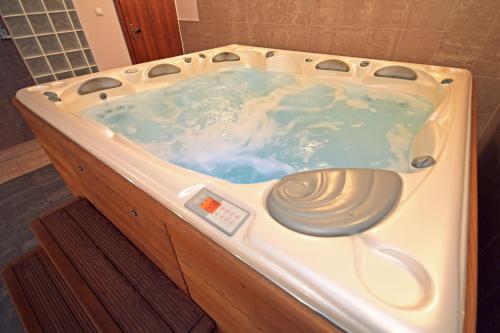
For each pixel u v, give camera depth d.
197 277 0.71
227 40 2.52
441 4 1.40
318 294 0.39
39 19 2.11
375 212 0.48
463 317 0.36
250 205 0.55
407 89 1.48
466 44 1.42
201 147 1.36
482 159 1.35
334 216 0.48
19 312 0.92
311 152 1.24
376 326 0.34
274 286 0.43
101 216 1.20
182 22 2.83
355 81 1.70
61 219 1.18
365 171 0.59
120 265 0.97
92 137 0.87
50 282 1.02
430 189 0.54
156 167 0.69
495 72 1.41
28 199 1.71
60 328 0.88
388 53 1.68
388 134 1.29
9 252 1.34
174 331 0.77
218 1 2.33
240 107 1.73
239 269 0.47
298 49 2.07
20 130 2.29
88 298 0.86
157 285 0.91
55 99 1.30
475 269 0.45
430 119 0.98
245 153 1.29
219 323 0.80
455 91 1.13
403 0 1.49
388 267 0.41
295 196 0.53
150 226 0.75
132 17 2.69
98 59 2.59
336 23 1.79
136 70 1.80
